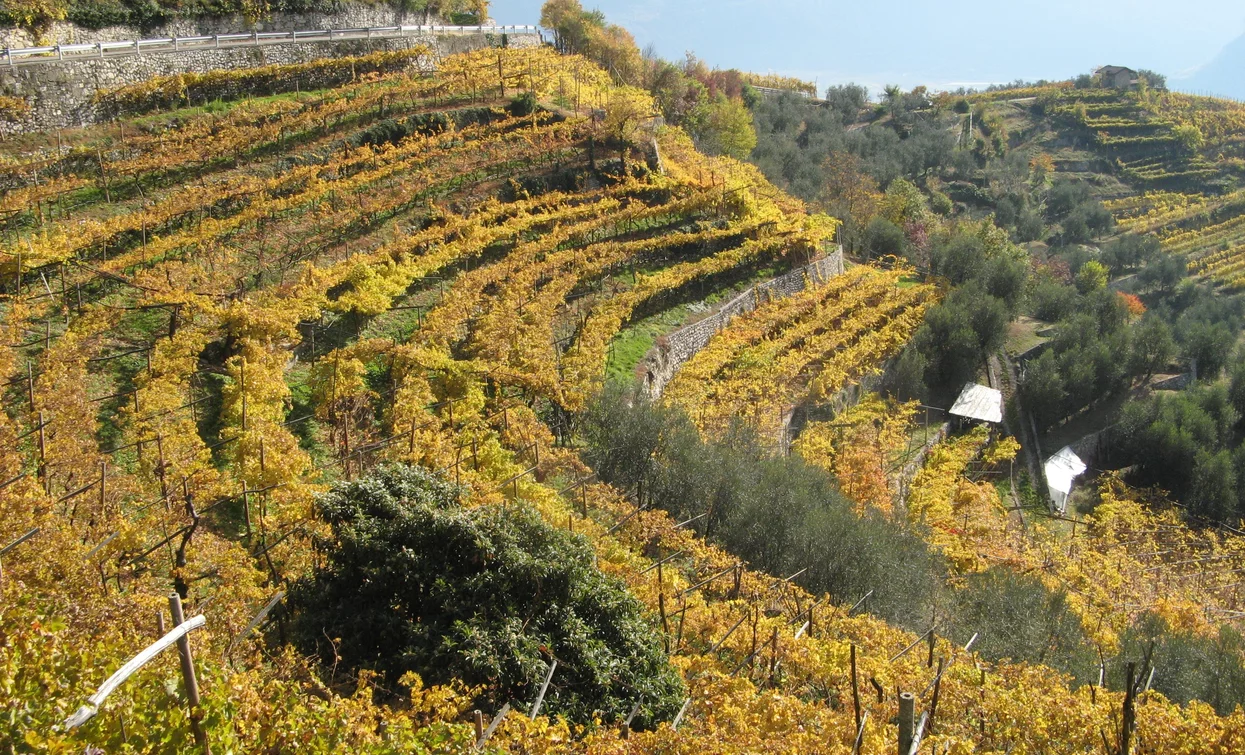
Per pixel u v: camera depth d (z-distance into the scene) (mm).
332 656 13281
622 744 10695
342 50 43938
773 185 58938
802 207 52719
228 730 8789
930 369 47625
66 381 19484
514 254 34500
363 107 38781
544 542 14508
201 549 14883
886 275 50688
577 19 62938
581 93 48375
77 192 29703
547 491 20969
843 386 40469
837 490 29734
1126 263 89750
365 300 27391
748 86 93250
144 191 30781
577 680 13086
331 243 31438
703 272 39438
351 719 9828
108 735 8266
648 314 37031
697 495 25078
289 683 10867
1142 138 117062
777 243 43688
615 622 13984
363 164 36125
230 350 24312
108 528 14664
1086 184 108875
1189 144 115125
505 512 14961
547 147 41469
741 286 41906
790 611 19406
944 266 58188
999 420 44844
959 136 115750
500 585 13617
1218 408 51438
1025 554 32438
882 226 60438
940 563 28688
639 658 13750
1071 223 97188
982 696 15047
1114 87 131500
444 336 27562
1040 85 140000
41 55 32938
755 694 13297
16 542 10781
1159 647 20844
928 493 36156
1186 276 88562
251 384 21656
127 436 19234
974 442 43281
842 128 103250
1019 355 54125
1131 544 38875
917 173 100625
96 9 36188
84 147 31234
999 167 107562
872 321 45375
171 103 35375
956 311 48625
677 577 18969
